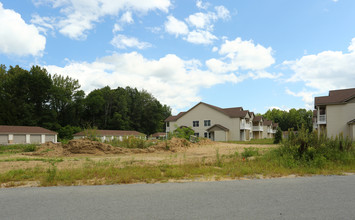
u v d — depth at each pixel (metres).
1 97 54.19
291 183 6.50
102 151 16.47
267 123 72.69
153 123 87.00
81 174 7.74
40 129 46.66
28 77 56.81
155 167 9.49
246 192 5.52
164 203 4.67
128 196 5.23
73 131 58.62
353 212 4.11
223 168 9.12
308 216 3.91
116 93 81.44
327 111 29.95
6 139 40.31
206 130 48.69
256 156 12.81
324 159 9.68
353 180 6.88
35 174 8.13
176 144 19.64
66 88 69.06
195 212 4.12
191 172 8.23
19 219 3.86
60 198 5.11
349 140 11.82
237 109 49.84
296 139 11.22
